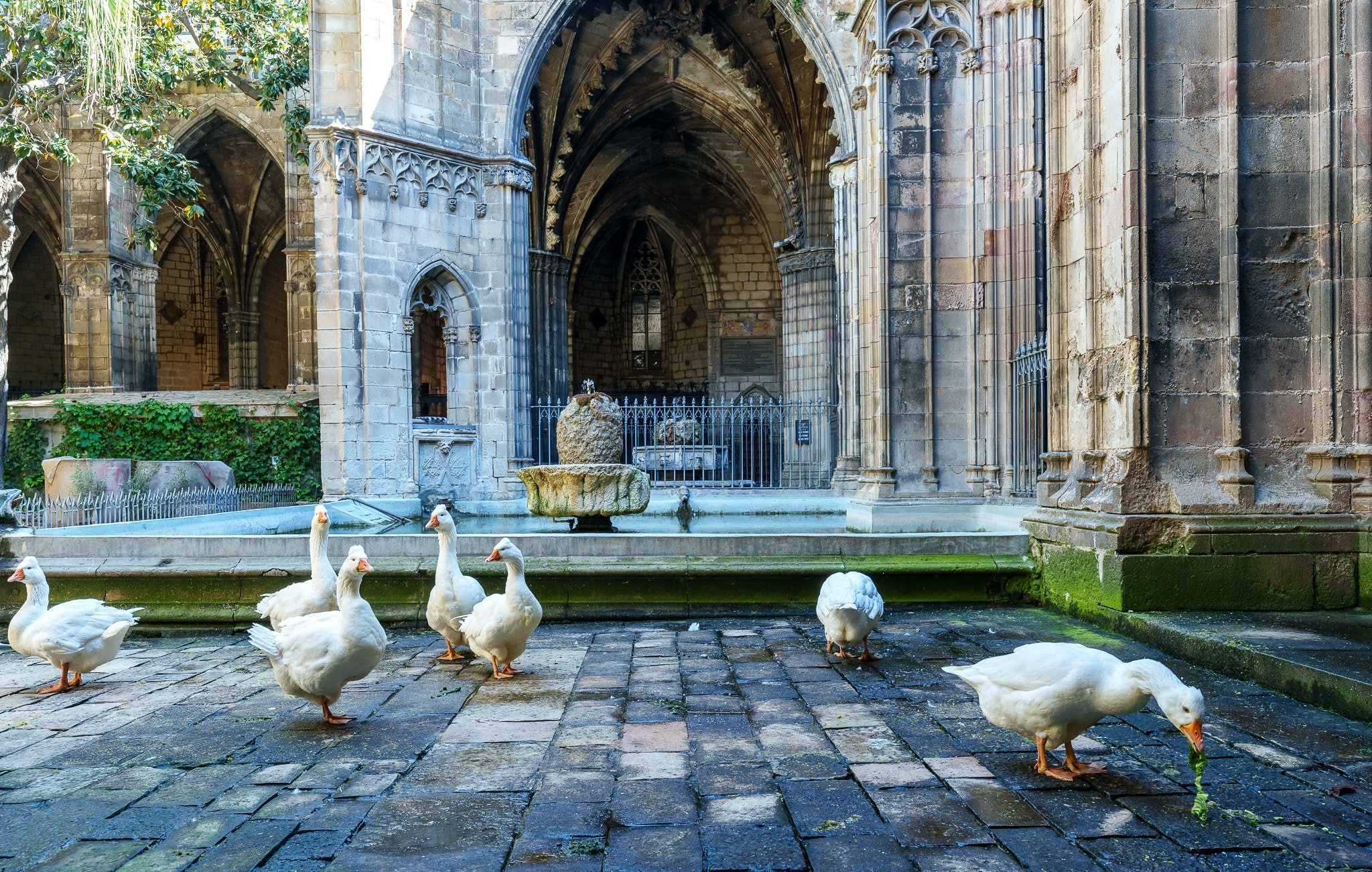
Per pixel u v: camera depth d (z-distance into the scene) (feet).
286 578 27.45
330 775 13.71
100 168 90.27
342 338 59.62
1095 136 26.11
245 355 126.21
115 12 53.11
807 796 12.62
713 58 92.48
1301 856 10.62
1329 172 23.39
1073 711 12.69
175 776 13.76
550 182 94.17
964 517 40.63
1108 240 25.46
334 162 59.36
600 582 27.55
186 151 99.71
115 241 92.02
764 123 95.04
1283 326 23.77
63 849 11.16
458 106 66.13
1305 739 14.57
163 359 128.36
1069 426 28.45
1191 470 23.81
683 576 27.48
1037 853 10.75
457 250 66.03
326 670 15.78
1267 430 23.68
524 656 22.33
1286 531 22.89
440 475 64.80
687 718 16.61
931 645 22.66
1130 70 23.93
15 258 123.95
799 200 95.09
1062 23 28.50
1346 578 22.80
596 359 136.26
